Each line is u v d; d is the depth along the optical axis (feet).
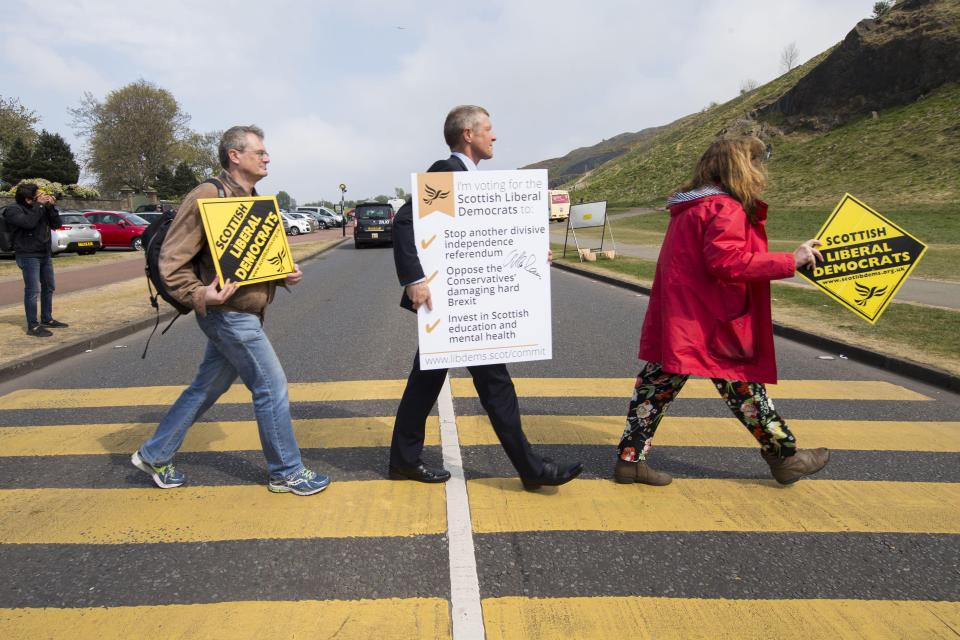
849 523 10.21
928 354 20.44
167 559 9.10
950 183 109.91
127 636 7.48
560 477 10.84
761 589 8.46
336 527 9.96
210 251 9.71
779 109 180.96
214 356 11.00
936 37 149.07
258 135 10.31
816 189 132.16
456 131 10.59
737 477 11.95
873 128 148.15
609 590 8.38
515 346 10.75
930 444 13.66
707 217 9.94
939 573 8.86
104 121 219.41
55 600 8.18
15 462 12.67
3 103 186.19
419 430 11.35
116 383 19.02
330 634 7.50
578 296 37.73
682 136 234.79
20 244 24.82
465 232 10.39
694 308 10.19
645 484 11.57
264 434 10.82
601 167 280.72
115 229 84.12
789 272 9.63
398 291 40.81
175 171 250.98
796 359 21.83
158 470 11.23
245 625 7.67
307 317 30.66
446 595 8.26
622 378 19.26
